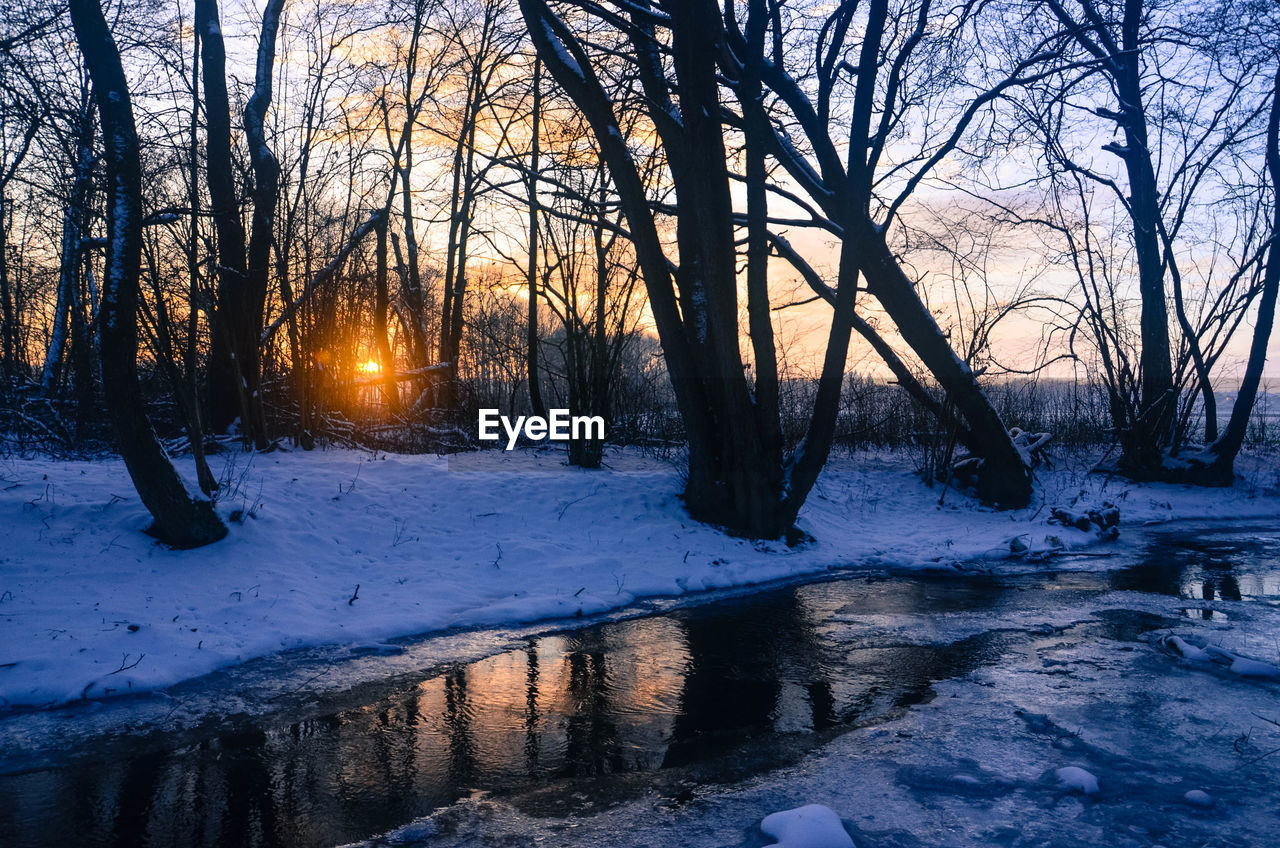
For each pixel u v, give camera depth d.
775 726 5.63
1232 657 6.87
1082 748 5.18
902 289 14.30
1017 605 9.23
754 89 11.23
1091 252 18.30
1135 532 14.70
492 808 4.44
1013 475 15.54
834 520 13.80
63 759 5.07
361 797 4.58
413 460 13.66
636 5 10.96
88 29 8.22
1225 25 13.94
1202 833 4.11
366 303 15.89
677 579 10.11
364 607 8.45
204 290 12.53
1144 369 19.55
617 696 6.25
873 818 4.29
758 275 11.52
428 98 19.36
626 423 17.17
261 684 6.45
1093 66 13.53
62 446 13.41
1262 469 20.45
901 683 6.52
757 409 11.81
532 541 10.90
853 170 11.52
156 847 4.02
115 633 6.99
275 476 11.45
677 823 4.26
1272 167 17.86
